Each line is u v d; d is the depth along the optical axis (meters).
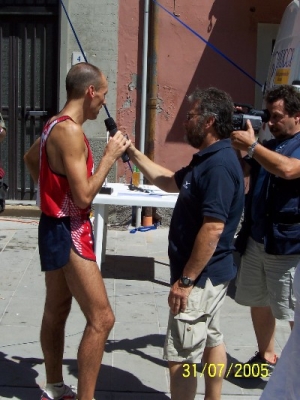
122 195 5.80
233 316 5.44
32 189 8.48
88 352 3.61
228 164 3.39
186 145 8.12
